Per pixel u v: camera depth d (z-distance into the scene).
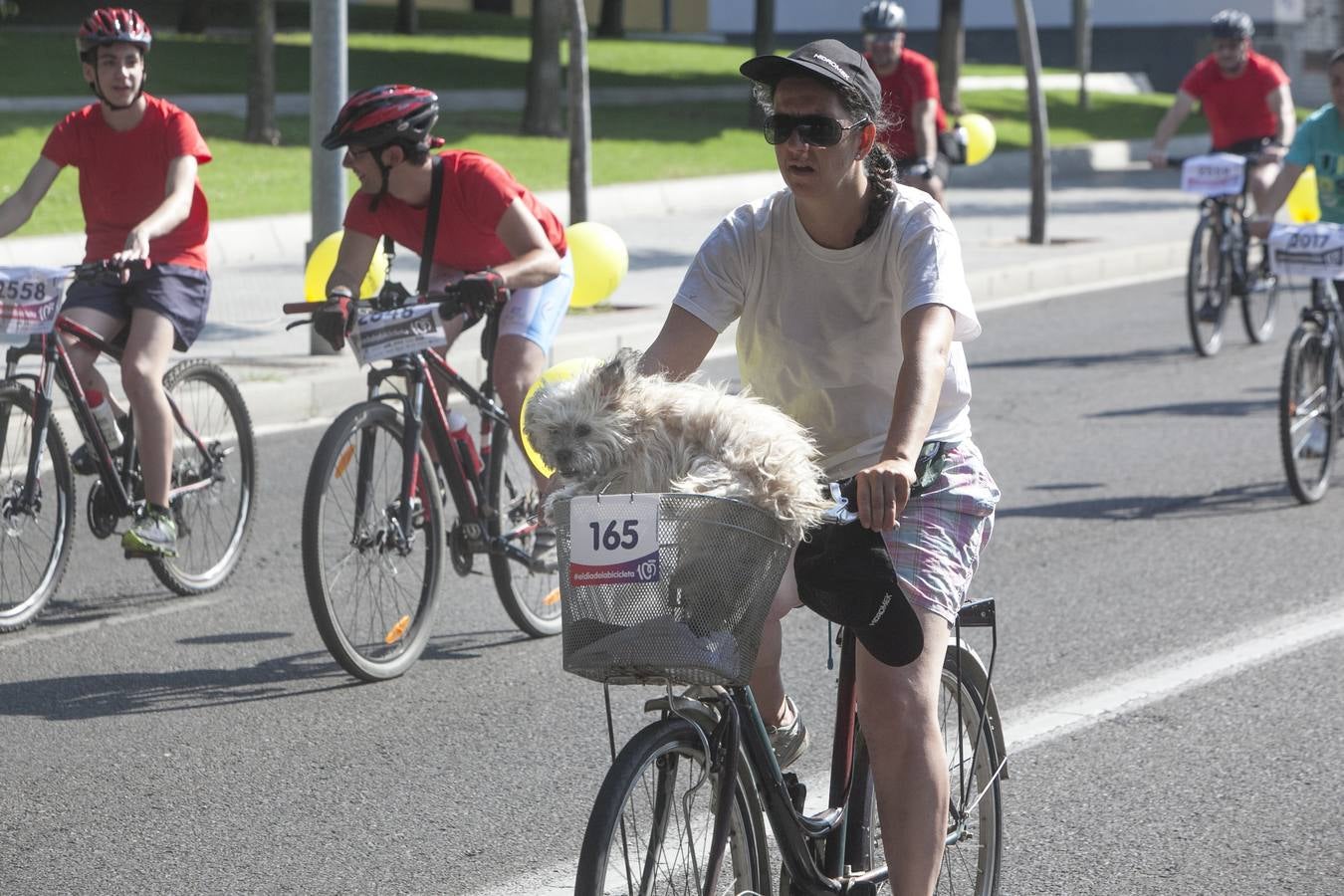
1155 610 25.11
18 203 25.58
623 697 21.94
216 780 19.03
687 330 13.53
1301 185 47.31
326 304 22.05
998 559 28.09
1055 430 38.41
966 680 14.45
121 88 24.98
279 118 97.69
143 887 16.30
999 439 37.50
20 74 101.25
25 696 21.83
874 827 14.01
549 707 21.53
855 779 13.45
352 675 22.27
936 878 12.85
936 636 12.89
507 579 24.09
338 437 21.53
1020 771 19.06
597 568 11.25
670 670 11.20
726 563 11.21
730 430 11.48
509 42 142.38
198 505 26.72
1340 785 18.55
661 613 11.22
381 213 23.36
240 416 27.50
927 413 12.31
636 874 11.81
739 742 12.38
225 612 25.67
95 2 141.50
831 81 12.49
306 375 40.56
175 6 147.25
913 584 12.89
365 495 22.12
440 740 20.31
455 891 16.19
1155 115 134.38
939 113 49.41
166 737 20.39
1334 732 20.12
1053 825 17.59
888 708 12.75
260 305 51.75
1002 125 117.81
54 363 24.84
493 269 22.38
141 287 25.45
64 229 64.44
